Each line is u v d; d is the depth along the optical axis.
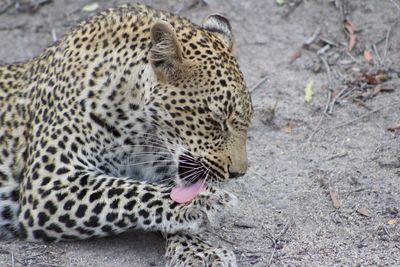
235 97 10.94
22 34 17.34
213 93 10.90
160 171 12.00
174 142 11.19
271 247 11.45
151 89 11.05
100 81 11.42
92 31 11.84
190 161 11.09
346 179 12.84
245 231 11.82
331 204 12.33
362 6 16.66
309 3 16.94
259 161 13.52
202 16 17.05
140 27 11.49
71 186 11.19
